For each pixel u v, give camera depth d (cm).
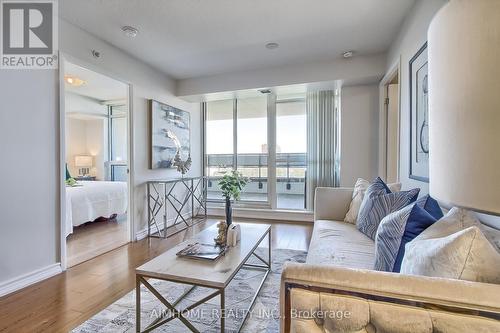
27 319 166
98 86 486
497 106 41
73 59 253
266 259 268
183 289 204
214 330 156
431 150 57
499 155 40
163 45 304
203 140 508
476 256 72
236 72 396
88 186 411
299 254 283
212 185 502
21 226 206
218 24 259
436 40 54
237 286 210
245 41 296
